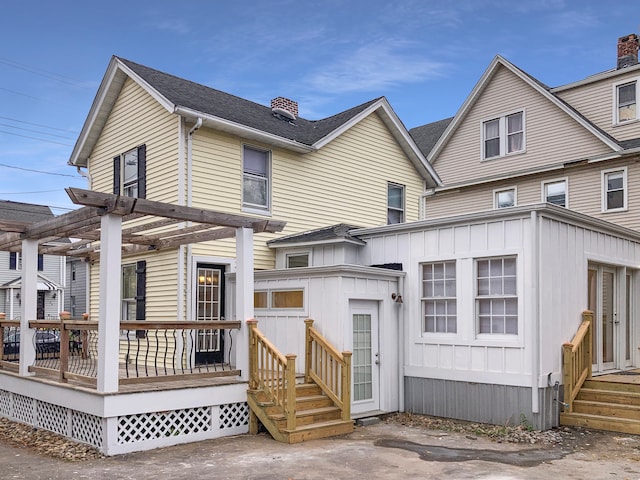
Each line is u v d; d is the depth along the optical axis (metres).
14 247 11.35
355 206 15.35
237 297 9.41
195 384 8.59
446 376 10.34
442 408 10.37
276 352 8.66
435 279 10.82
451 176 21.48
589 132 17.72
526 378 9.24
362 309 10.38
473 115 21.00
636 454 7.70
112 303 7.77
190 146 11.79
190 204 11.66
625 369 12.02
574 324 10.19
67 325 8.74
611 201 17.17
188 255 11.62
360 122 15.73
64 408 8.72
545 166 18.50
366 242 12.03
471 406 9.96
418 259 11.00
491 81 20.53
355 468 6.87
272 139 12.98
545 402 9.22
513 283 9.66
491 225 9.95
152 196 12.32
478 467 6.96
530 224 9.41
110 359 7.68
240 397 9.01
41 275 29.84
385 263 11.61
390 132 16.61
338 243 12.02
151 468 6.86
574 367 9.74
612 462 7.26
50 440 8.52
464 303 10.22
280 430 8.41
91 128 14.25
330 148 14.84
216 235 10.09
